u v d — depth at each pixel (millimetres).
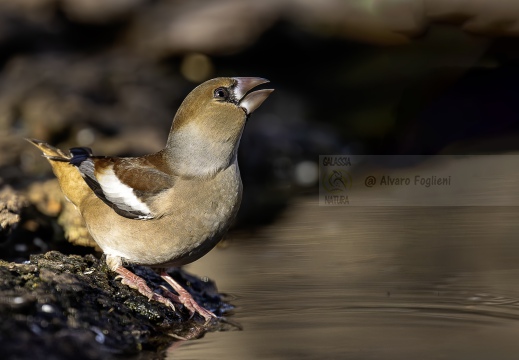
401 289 9812
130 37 19859
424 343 7977
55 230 10820
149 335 8305
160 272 9547
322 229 12883
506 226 12375
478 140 17594
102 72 18328
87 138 15664
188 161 9094
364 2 18859
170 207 8938
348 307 9234
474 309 9047
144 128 16328
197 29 18984
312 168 17094
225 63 19328
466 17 18016
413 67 18797
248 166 16953
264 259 11398
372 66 19266
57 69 18328
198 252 9234
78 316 7812
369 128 18250
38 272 8328
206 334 8469
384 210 13922
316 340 8141
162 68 19094
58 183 10805
